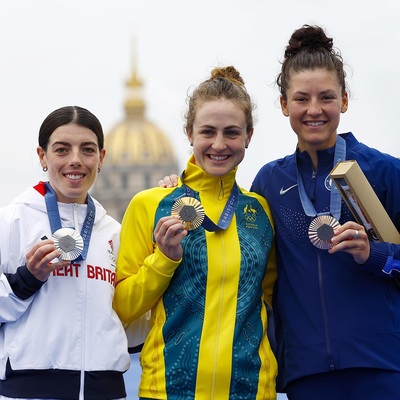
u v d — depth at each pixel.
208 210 6.02
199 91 6.02
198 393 5.71
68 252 5.70
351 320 5.84
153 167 148.25
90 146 6.06
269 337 6.07
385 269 5.70
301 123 6.00
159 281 5.79
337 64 6.00
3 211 6.02
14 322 5.86
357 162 6.01
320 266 5.93
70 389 5.79
